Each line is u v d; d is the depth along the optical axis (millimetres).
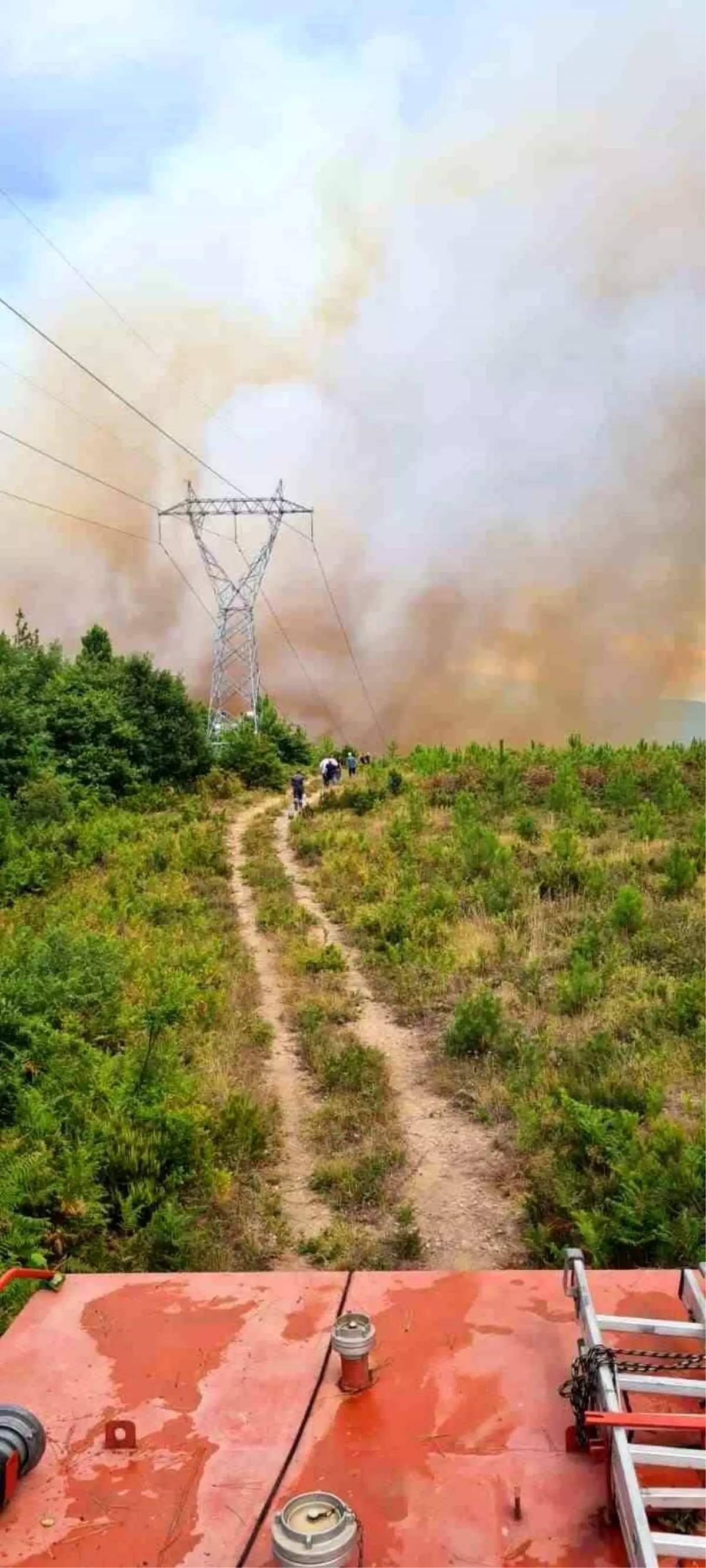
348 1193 7879
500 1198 7844
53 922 15305
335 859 20984
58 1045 9742
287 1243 7316
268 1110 9367
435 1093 9914
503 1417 2316
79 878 19469
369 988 13242
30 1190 7297
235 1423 2332
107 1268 6754
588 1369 2244
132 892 18406
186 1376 2512
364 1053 10516
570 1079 9188
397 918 15336
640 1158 7355
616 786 24047
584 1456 2207
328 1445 2254
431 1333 2639
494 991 12297
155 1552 1990
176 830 26328
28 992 11062
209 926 16547
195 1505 2102
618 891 15703
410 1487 2135
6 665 35156
